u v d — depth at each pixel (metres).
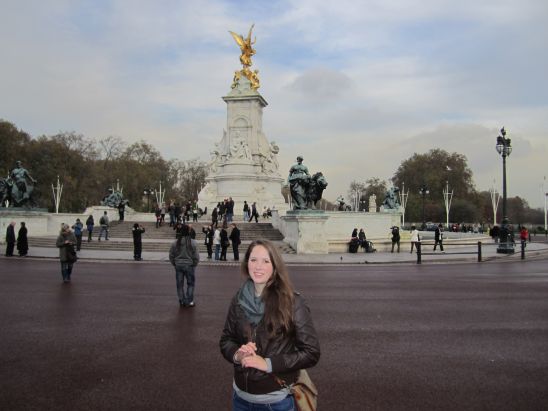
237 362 4.39
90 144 105.69
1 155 82.50
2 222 42.91
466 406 7.20
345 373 8.69
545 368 9.02
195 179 135.25
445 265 28.94
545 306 15.30
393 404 7.25
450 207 121.31
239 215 62.78
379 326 12.38
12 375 8.52
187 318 13.30
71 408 7.05
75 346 10.41
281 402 4.42
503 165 38.84
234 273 24.12
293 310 4.53
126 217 61.56
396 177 141.75
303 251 36.09
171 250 15.06
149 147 129.38
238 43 72.19
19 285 19.20
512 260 32.44
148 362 9.30
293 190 37.59
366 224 54.84
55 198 89.12
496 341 10.94
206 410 6.98
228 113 70.81
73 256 19.98
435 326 12.41
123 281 20.61
